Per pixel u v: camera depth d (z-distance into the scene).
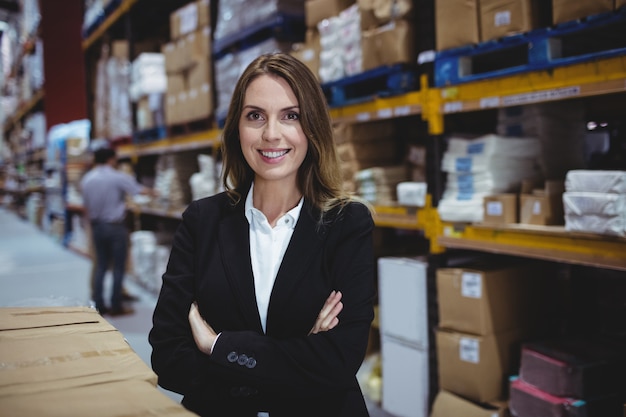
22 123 15.94
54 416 0.78
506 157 2.44
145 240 6.30
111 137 6.95
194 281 1.50
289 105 1.42
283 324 1.41
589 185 1.95
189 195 5.56
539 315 2.68
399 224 2.88
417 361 2.80
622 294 2.54
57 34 9.95
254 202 1.53
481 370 2.46
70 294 6.20
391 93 2.77
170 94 5.19
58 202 10.87
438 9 2.48
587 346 2.37
